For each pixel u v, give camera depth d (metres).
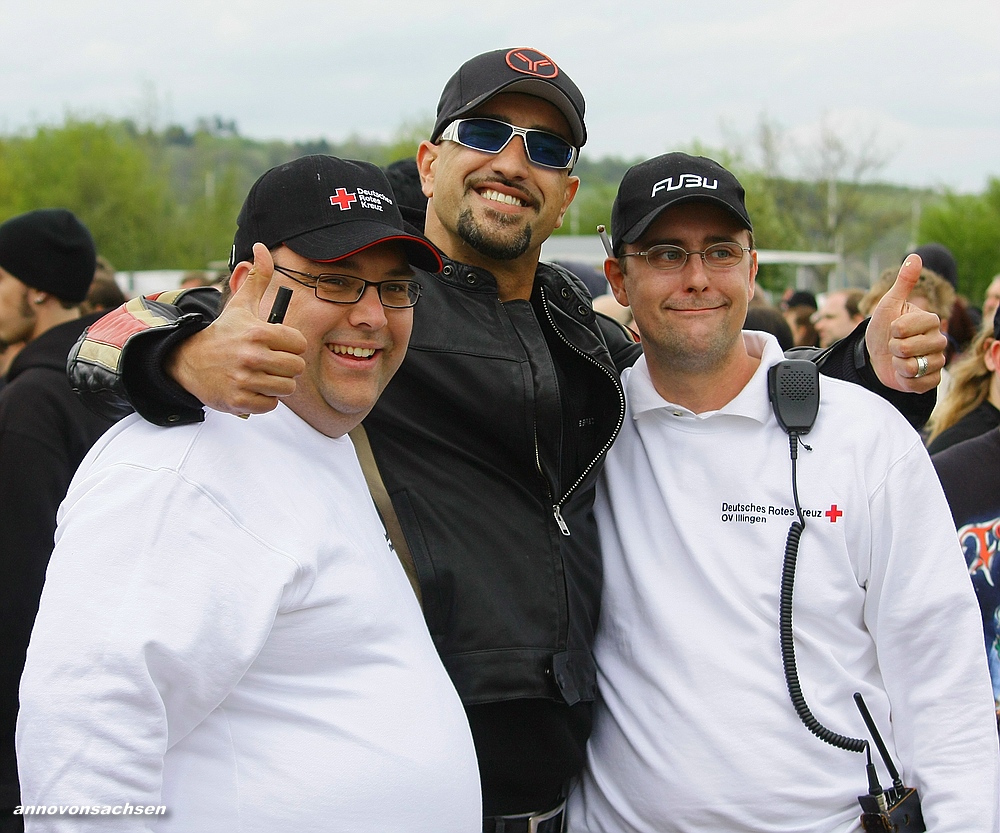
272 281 1.96
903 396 2.44
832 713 2.29
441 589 2.20
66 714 1.56
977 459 3.11
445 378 2.29
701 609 2.37
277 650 1.78
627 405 2.60
